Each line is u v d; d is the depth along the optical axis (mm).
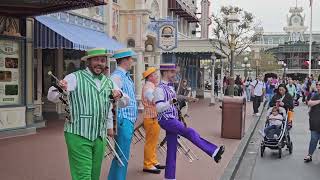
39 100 15180
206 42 29328
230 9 34469
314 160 10984
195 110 24219
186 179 7949
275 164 10453
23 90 13273
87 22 17859
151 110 8297
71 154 5203
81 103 5137
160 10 26156
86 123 5145
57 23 15195
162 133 13688
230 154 10734
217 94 38000
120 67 6875
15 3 11844
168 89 7066
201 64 43000
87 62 5289
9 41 12859
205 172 8578
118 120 6609
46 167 8680
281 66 88062
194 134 6973
